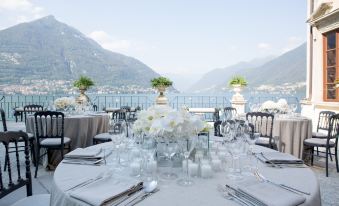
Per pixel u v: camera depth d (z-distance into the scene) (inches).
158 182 49.1
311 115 293.0
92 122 170.1
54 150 155.6
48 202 65.6
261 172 54.8
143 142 66.1
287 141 162.4
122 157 66.3
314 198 42.5
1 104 419.2
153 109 67.1
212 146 73.7
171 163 60.5
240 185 44.6
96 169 56.9
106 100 378.9
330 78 271.6
